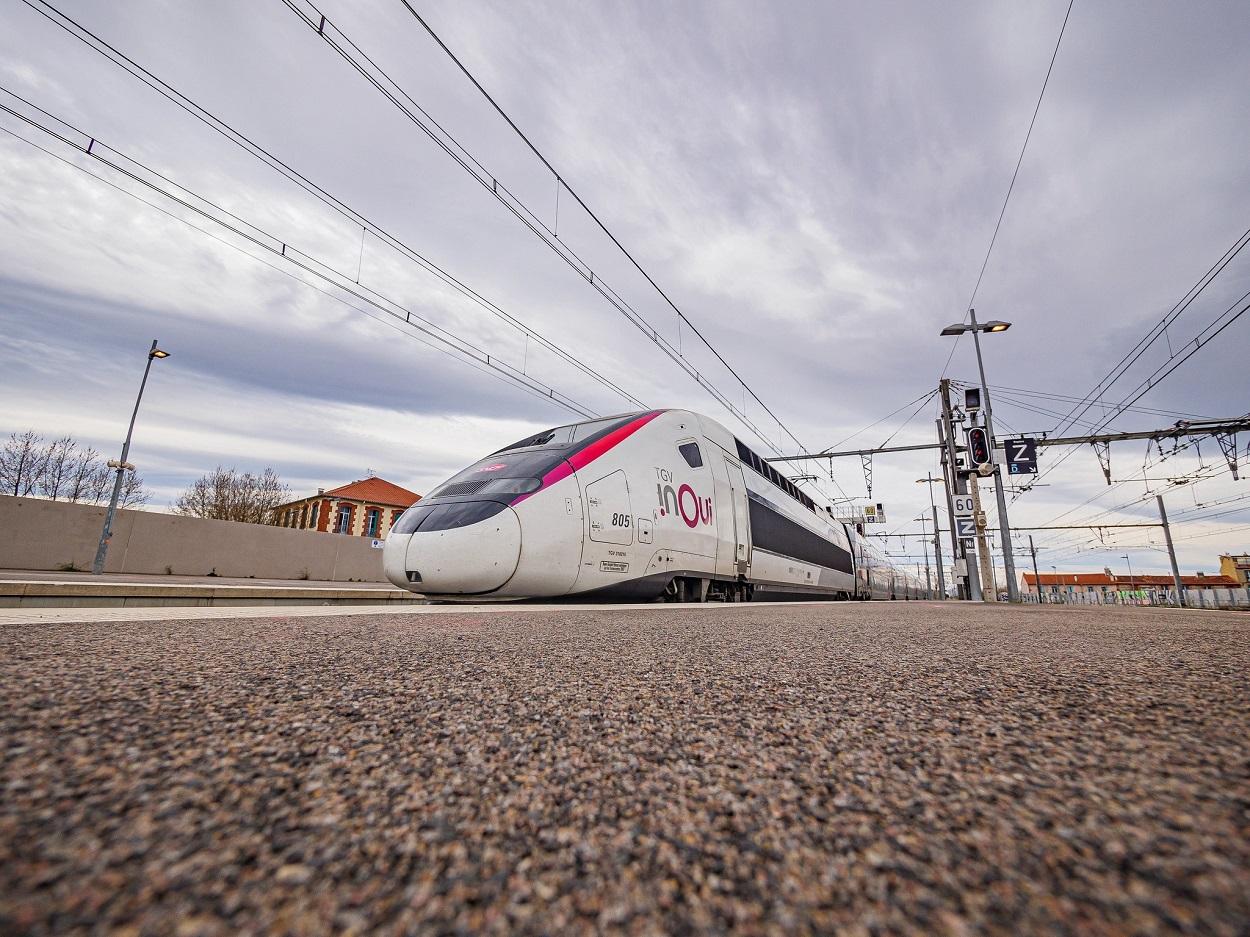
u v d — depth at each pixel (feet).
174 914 1.63
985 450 51.19
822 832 2.35
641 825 2.42
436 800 2.61
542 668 6.10
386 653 6.74
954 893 1.87
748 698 4.84
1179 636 10.75
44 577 40.96
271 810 2.39
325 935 1.59
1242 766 3.01
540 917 1.76
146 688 4.25
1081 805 2.53
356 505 187.93
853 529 72.49
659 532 26.94
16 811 2.15
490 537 21.34
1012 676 5.93
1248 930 1.59
